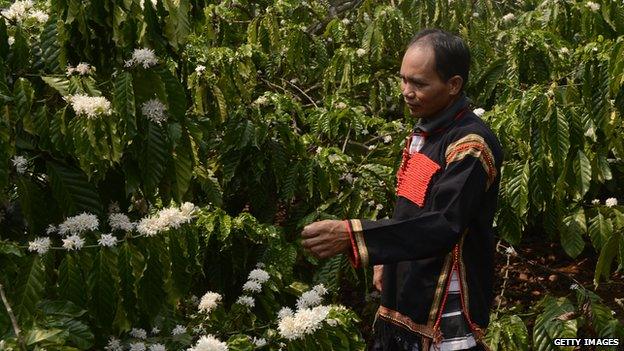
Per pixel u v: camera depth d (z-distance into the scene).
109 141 2.37
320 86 4.71
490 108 4.46
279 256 3.27
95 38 2.59
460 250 2.12
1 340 2.02
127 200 2.83
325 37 4.63
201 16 2.89
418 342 2.15
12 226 2.70
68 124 2.42
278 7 4.42
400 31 4.40
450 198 2.00
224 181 3.52
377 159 3.78
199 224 3.09
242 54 3.88
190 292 3.38
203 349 2.20
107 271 2.29
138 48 2.60
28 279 2.20
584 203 3.94
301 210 3.67
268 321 2.93
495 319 3.47
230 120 3.50
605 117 3.58
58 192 2.53
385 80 4.46
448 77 2.12
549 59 4.11
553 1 4.45
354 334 2.59
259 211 3.77
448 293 2.12
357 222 2.00
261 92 4.38
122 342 2.52
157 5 2.54
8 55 2.57
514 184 3.52
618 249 3.48
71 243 2.28
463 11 4.49
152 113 2.46
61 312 2.20
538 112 3.50
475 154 2.04
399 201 2.22
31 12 2.78
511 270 4.64
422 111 2.17
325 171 3.51
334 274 3.38
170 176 2.62
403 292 2.18
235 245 3.28
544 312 3.41
